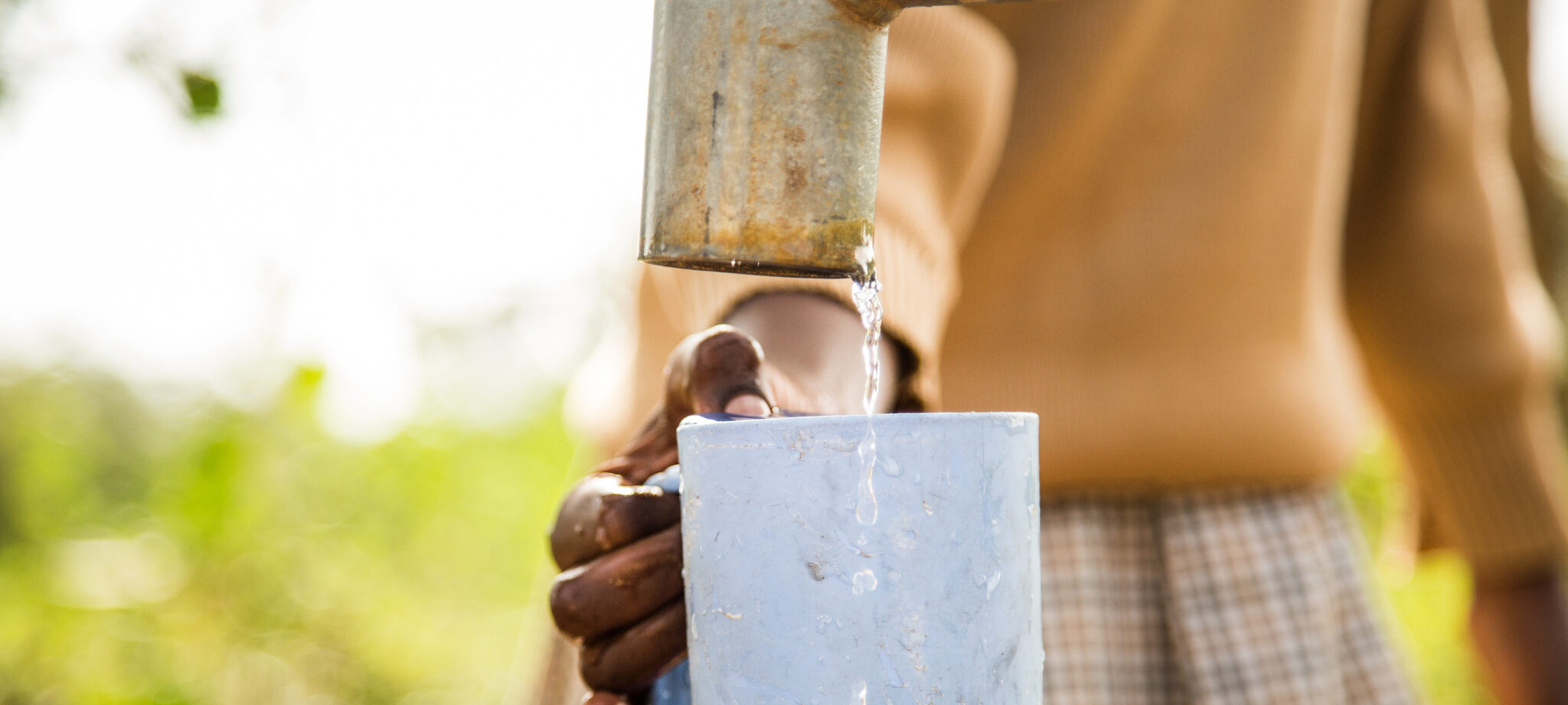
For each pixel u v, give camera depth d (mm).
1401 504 1899
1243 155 1320
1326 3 1357
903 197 961
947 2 516
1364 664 1448
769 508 522
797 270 556
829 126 514
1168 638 1354
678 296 942
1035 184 1306
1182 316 1326
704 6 521
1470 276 1652
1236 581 1351
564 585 641
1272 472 1361
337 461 4395
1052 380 1334
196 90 1683
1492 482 1712
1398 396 1761
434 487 4734
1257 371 1343
